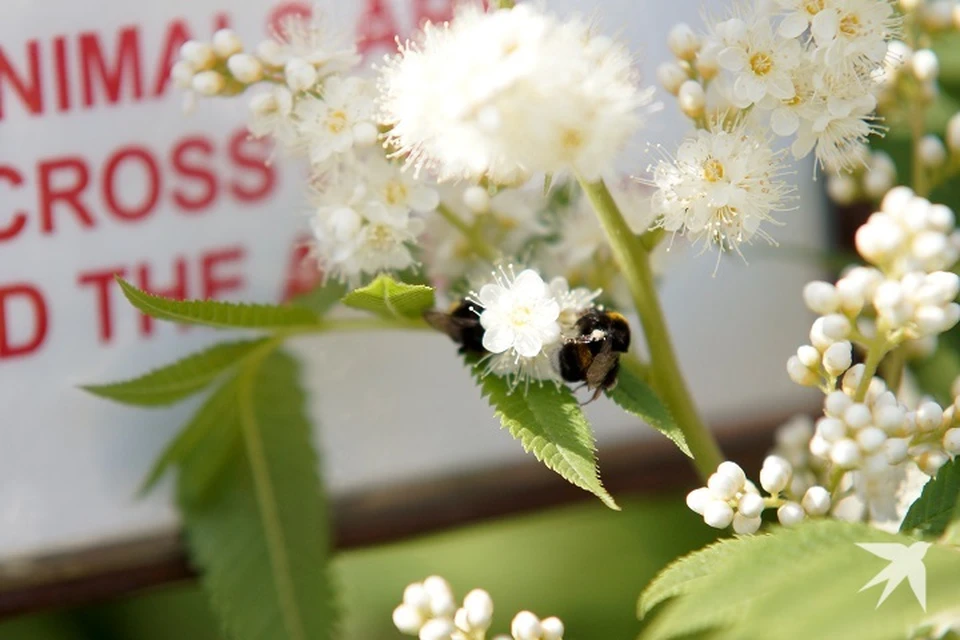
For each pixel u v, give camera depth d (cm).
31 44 31
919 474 30
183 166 32
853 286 28
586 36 28
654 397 28
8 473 31
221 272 32
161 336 32
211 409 31
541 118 26
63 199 32
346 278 31
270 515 32
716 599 25
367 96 29
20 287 31
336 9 32
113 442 32
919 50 32
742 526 28
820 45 28
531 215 31
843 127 29
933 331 27
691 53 29
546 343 28
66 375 32
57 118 32
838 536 25
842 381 29
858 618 24
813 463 32
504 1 28
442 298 32
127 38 32
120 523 32
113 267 32
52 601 31
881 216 28
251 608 31
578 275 31
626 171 32
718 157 28
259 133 29
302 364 32
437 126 27
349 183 30
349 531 32
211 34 32
